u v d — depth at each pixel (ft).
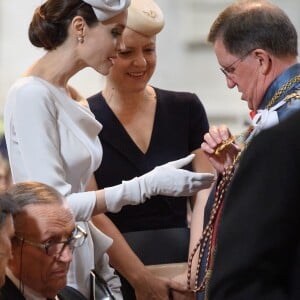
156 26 32.27
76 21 28.32
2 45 59.57
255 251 18.24
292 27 26.37
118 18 28.45
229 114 62.90
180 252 32.91
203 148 27.53
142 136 33.32
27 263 26.23
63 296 28.48
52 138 28.35
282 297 18.13
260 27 26.17
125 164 33.06
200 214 32.86
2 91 59.16
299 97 25.48
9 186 26.94
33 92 28.25
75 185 29.32
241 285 18.33
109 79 33.24
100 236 30.89
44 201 26.32
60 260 26.37
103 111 33.27
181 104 34.01
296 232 18.24
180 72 63.00
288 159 18.24
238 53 26.45
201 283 27.91
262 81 26.25
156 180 28.50
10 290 26.11
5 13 59.47
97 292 29.91
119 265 31.81
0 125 50.55
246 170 18.60
